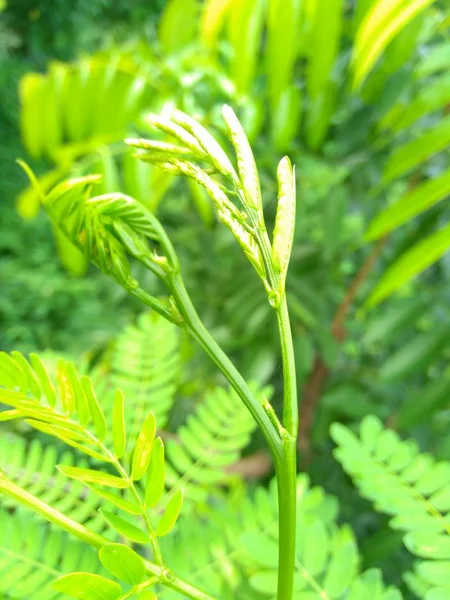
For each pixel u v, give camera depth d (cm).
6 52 159
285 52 34
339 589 14
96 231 9
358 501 47
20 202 40
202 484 18
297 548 14
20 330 107
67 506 15
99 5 145
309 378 52
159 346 18
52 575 13
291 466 9
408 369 42
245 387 9
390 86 39
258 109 38
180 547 15
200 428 18
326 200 47
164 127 9
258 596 15
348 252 52
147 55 42
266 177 47
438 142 28
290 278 50
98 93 39
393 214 27
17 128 150
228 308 51
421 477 15
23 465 16
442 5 37
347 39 43
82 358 51
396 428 42
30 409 10
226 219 9
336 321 51
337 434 16
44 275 118
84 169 39
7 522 14
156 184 38
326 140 48
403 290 54
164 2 134
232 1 32
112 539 14
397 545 34
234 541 15
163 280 9
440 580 13
